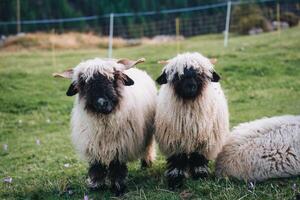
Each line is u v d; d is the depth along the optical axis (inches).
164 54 1063.0
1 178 443.5
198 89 354.6
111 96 331.9
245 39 1213.1
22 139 602.9
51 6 2839.6
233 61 906.7
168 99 362.6
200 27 2196.1
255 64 863.1
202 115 358.0
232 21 1573.6
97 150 354.0
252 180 360.2
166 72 362.6
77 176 417.7
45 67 1007.6
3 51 1352.1
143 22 2472.9
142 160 428.1
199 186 346.0
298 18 1657.2
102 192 364.8
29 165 486.6
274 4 1905.8
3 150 560.1
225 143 385.1
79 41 1481.3
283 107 639.1
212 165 410.3
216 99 368.8
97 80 331.6
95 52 1234.6
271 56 923.4
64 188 381.7
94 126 346.3
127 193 354.9
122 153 357.7
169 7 2768.2
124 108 346.9
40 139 596.7
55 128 649.6
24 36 1482.5
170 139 365.7
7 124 674.2
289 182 345.4
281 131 368.5
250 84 774.5
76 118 360.5
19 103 757.9
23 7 2731.3
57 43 1427.2
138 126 363.3
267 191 327.9
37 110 733.3
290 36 1144.2
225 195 323.0
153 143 425.7
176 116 359.9
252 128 384.8
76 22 2716.5
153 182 378.0
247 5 1582.2
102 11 2751.0
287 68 842.8
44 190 385.1
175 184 362.0
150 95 399.9
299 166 354.9
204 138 362.6
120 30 2512.3
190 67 351.3
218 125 371.2
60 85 858.8
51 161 490.0
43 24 2714.1
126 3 2773.1
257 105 663.8
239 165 366.3
